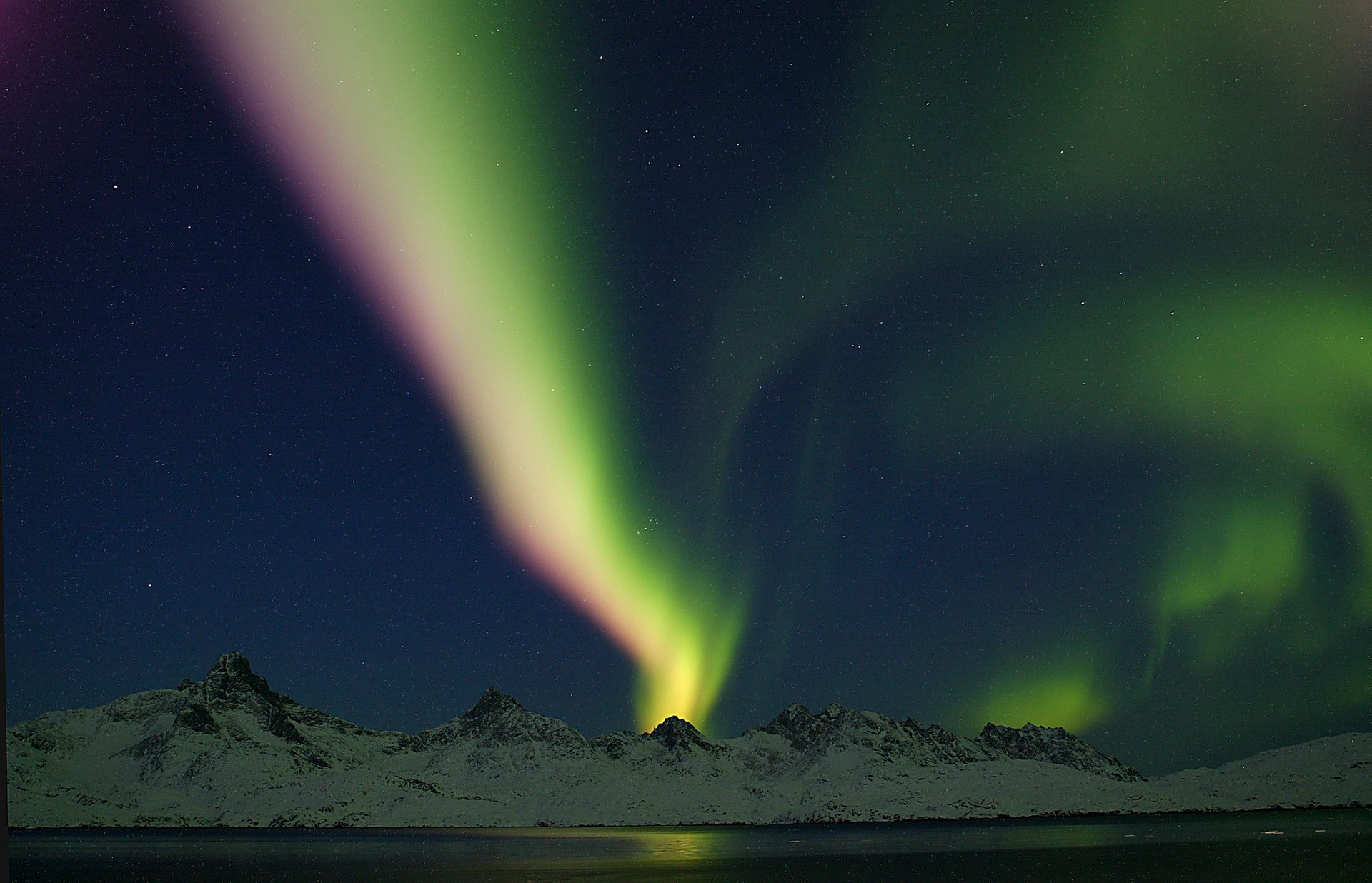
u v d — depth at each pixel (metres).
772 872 134.38
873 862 150.50
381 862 172.12
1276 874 110.06
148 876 147.88
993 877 118.56
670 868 144.12
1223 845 158.62
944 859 150.38
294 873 147.62
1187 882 103.81
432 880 128.12
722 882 118.38
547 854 190.75
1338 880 102.69
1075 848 165.12
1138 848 159.12
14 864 180.25
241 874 148.62
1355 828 199.38
